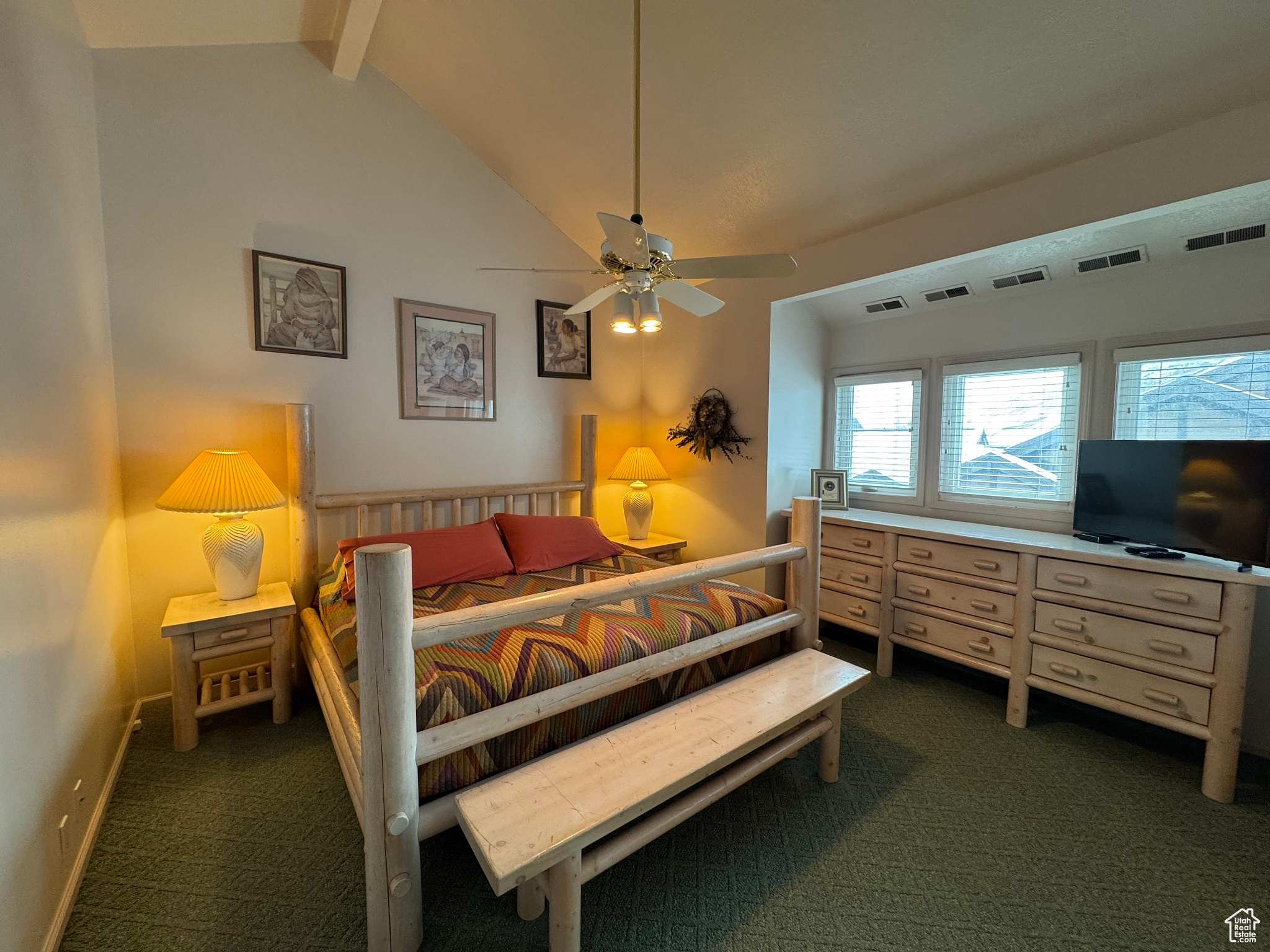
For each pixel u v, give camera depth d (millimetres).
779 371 3490
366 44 2650
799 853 1722
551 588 2648
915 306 3396
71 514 1693
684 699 1842
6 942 1155
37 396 1449
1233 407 2365
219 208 2605
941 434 3348
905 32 1917
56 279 1670
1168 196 1925
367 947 1384
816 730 2000
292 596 2652
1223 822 1869
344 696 1766
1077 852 1734
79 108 2059
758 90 2322
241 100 2643
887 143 2346
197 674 2314
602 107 2721
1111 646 2256
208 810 1886
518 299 3635
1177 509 2195
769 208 2926
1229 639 1957
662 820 1533
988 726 2514
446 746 1368
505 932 1449
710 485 3818
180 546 2596
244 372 2703
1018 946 1412
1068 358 2809
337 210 2930
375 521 3072
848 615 3291
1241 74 1711
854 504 3818
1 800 1149
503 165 3426
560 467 3891
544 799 1338
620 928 1448
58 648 1515
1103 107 1932
